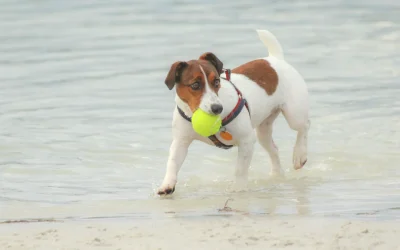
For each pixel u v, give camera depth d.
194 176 11.61
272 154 11.78
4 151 12.80
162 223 8.64
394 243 7.63
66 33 24.23
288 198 10.14
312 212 9.21
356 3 28.20
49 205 9.91
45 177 11.52
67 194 10.59
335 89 16.75
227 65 19.03
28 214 9.39
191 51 21.00
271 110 11.45
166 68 19.14
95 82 17.92
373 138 13.33
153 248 7.61
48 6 29.22
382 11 26.41
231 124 10.35
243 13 27.05
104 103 16.05
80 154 12.66
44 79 18.33
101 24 25.64
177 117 10.36
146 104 15.93
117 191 10.77
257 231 8.15
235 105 10.32
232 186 10.90
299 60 19.80
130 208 9.65
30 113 15.29
